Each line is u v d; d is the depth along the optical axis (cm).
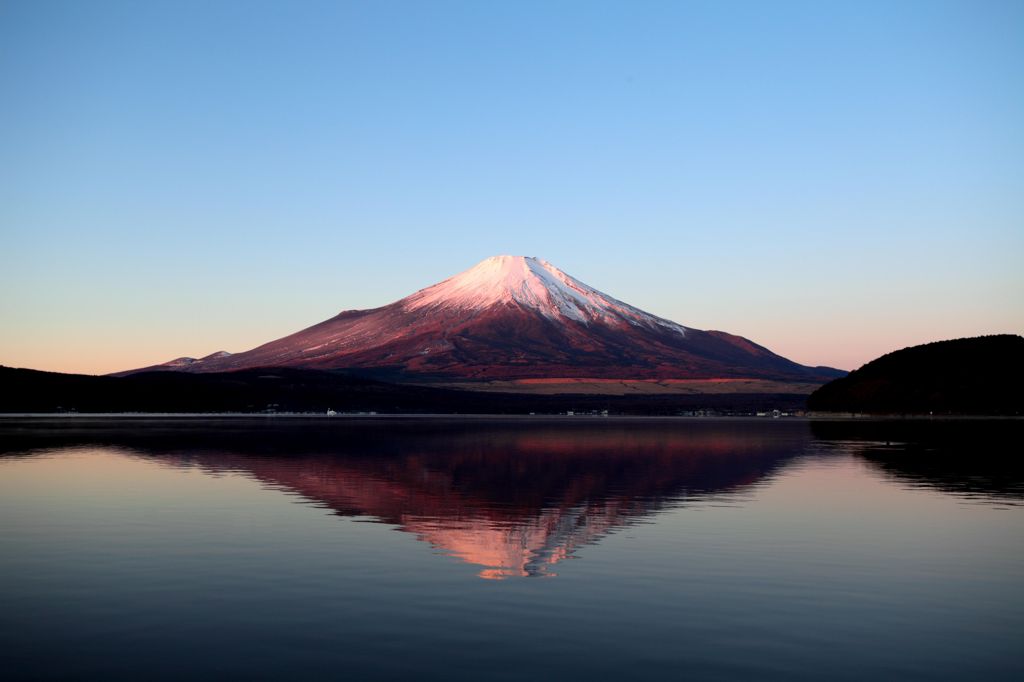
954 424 12988
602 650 1372
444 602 1652
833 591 1755
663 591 1745
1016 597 1711
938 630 1489
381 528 2516
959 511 2952
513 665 1302
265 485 3641
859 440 7988
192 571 1912
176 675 1255
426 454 5669
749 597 1698
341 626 1492
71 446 6144
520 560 2048
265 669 1280
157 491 3409
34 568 1936
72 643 1396
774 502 3178
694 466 4884
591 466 4853
